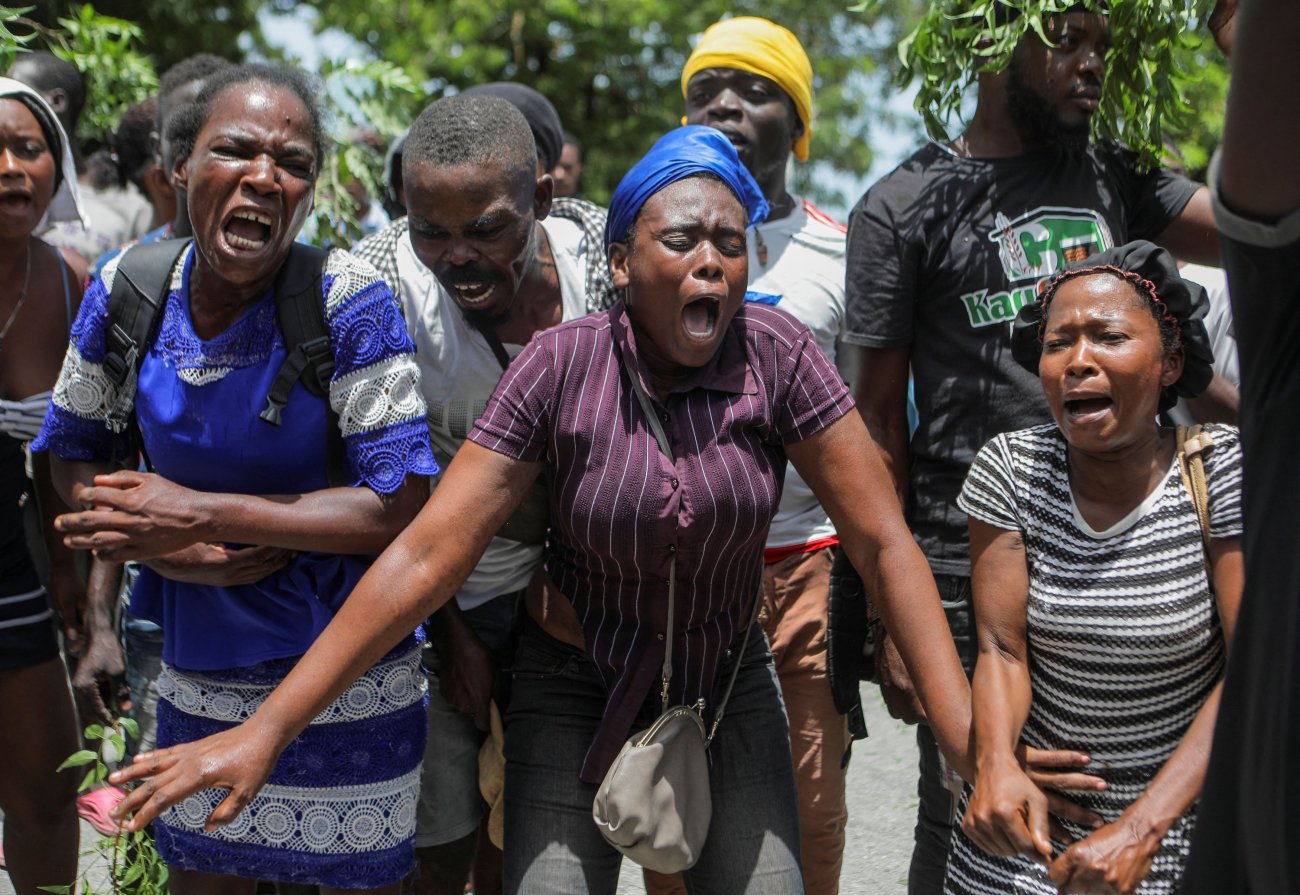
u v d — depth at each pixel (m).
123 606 4.21
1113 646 2.71
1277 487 1.69
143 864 3.43
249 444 2.93
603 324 2.88
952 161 3.58
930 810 3.49
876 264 3.56
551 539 3.10
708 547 2.82
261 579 3.01
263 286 2.95
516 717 3.06
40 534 4.14
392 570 2.75
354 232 5.25
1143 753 2.75
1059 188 3.52
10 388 3.64
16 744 3.60
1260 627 1.69
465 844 3.63
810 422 2.87
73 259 3.94
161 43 14.50
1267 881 1.65
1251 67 1.57
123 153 5.31
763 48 4.27
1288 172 1.60
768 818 2.96
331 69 5.43
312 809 3.00
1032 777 2.69
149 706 3.81
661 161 2.79
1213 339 4.45
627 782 2.72
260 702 3.02
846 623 3.65
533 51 18.17
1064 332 2.73
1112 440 2.67
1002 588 2.81
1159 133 3.65
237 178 2.81
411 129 3.22
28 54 5.12
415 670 3.12
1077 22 3.42
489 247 3.15
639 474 2.78
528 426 2.82
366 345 2.93
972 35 3.54
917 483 3.60
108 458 3.14
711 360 2.85
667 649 2.88
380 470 2.94
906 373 3.64
